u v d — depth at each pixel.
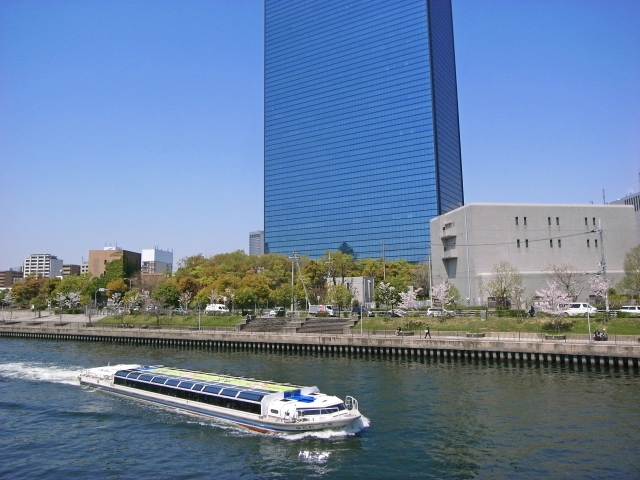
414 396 48.81
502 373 60.84
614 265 113.94
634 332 70.88
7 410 46.53
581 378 56.47
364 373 62.78
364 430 38.16
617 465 30.55
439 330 84.19
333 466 31.42
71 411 45.84
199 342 97.44
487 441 35.19
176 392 46.59
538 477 29.14
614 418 40.06
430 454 32.97
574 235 114.38
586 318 78.12
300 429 36.88
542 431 37.09
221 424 40.97
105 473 31.47
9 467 32.75
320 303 132.50
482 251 111.88
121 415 44.28
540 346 66.69
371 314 104.00
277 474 30.45
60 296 153.12
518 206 114.31
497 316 86.44
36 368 70.44
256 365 71.75
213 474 30.77
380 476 29.80
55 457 34.44
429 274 135.25
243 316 113.56
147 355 86.38
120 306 142.12
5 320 140.38
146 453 34.78
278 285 156.62
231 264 177.25
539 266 112.19
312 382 56.75
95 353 89.81
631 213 116.44
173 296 127.56
